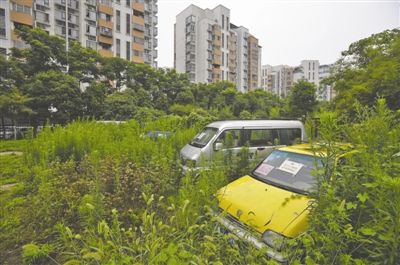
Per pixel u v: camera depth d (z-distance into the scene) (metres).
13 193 4.34
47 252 2.42
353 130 1.92
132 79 28.06
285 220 2.27
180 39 58.41
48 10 28.59
